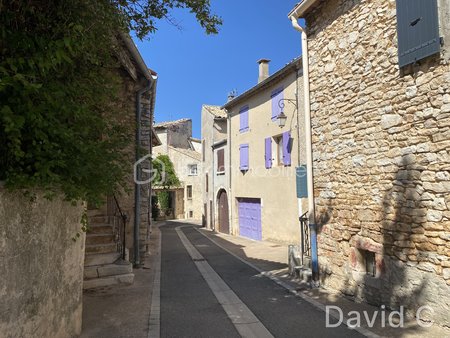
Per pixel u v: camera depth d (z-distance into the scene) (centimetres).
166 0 451
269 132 1599
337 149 659
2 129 275
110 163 397
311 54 744
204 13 473
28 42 288
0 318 269
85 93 369
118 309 569
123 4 432
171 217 3428
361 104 595
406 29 498
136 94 958
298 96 1345
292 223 1426
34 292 323
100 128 390
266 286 750
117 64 501
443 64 451
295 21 756
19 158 287
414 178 494
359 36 599
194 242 1688
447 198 448
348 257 631
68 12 339
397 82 521
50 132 301
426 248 476
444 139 451
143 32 475
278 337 458
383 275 548
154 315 541
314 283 725
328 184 688
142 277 830
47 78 318
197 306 598
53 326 369
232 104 1991
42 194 334
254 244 1562
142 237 1020
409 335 445
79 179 340
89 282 696
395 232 525
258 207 1741
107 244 793
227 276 873
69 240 416
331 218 680
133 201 973
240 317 539
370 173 575
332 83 673
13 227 287
